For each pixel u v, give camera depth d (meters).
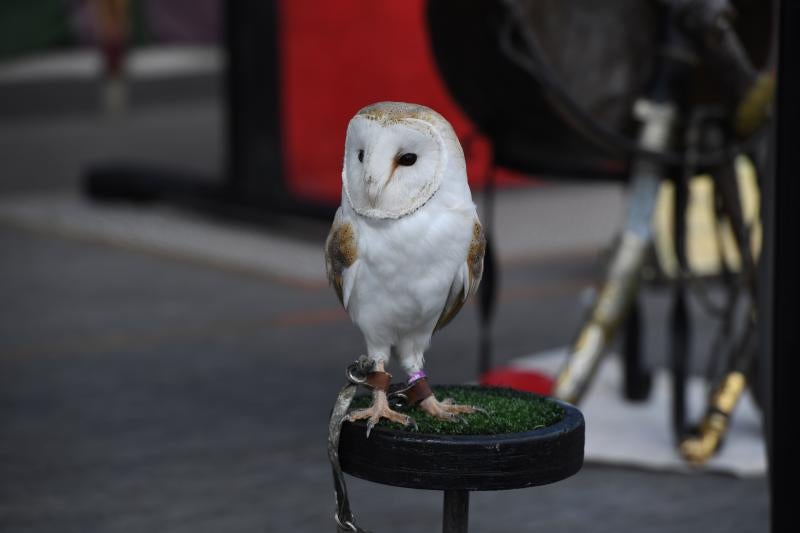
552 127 9.22
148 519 8.07
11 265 15.95
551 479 4.19
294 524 8.02
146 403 10.51
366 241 4.24
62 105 32.16
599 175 9.77
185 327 12.98
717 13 8.37
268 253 16.44
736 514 8.19
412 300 4.29
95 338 12.52
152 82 36.84
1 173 22.66
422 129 4.12
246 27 17.47
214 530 7.90
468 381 11.09
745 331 8.99
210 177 19.22
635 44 8.77
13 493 8.49
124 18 31.48
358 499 8.52
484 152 19.91
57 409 10.33
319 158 18.94
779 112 4.89
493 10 8.63
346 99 18.95
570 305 13.92
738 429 9.62
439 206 4.19
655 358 11.88
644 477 8.88
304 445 9.52
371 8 18.61
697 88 8.86
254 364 11.70
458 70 9.12
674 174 9.08
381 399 4.30
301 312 13.63
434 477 4.11
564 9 8.48
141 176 19.52
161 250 16.64
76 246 17.05
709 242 14.24
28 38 39.94
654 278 14.13
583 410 10.12
